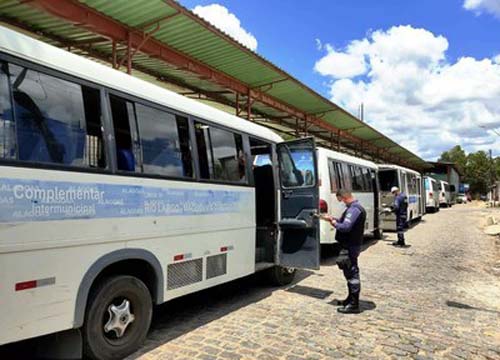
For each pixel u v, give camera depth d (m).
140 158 4.23
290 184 6.96
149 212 4.28
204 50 8.90
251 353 4.31
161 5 6.73
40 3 6.14
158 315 5.55
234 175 5.89
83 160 3.62
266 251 7.18
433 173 54.53
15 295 3.05
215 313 5.67
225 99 13.00
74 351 3.61
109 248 3.81
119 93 4.07
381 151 30.17
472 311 6.04
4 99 3.08
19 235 3.07
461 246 13.04
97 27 7.00
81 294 3.53
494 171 63.03
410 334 5.01
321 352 4.39
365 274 8.55
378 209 13.69
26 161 3.16
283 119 16.62
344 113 16.03
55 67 3.49
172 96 4.84
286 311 5.81
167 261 4.53
